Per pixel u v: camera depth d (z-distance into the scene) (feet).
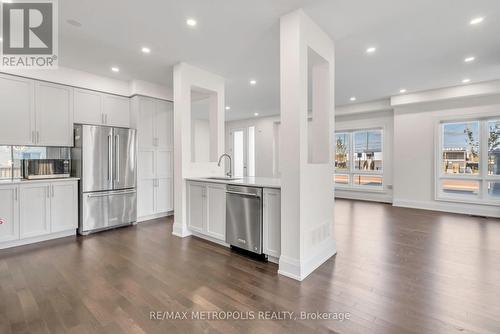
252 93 18.45
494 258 9.53
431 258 9.58
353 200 23.16
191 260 9.50
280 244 8.84
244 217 9.93
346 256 9.83
